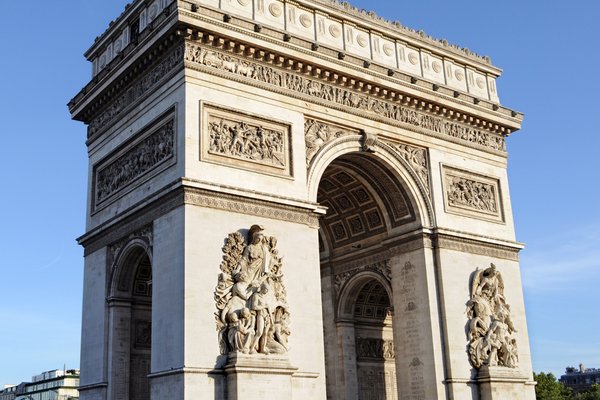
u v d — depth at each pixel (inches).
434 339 2950.3
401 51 3253.0
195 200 2426.2
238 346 2336.4
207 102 2544.3
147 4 2915.8
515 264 3383.4
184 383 2235.5
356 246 3390.7
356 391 3400.6
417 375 2979.8
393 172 3068.4
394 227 3201.3
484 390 2989.7
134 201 2721.5
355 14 3097.9
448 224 3157.0
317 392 2529.5
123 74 2854.3
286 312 2504.9
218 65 2610.7
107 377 2743.6
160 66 2691.9
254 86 2679.6
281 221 2615.7
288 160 2706.7
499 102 3592.5
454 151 3297.2
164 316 2399.1
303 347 2539.4
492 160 3454.7
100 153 3063.5
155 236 2529.5
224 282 2407.7
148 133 2709.2
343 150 2908.5
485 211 3339.1
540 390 7588.6
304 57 2795.3
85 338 2918.3
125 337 2795.3
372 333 3558.1
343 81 2938.0
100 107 3093.0
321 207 2731.3
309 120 2834.6
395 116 3110.2
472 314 3102.9
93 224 3014.3
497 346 3080.7
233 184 2527.1
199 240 2395.4
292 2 2918.3
